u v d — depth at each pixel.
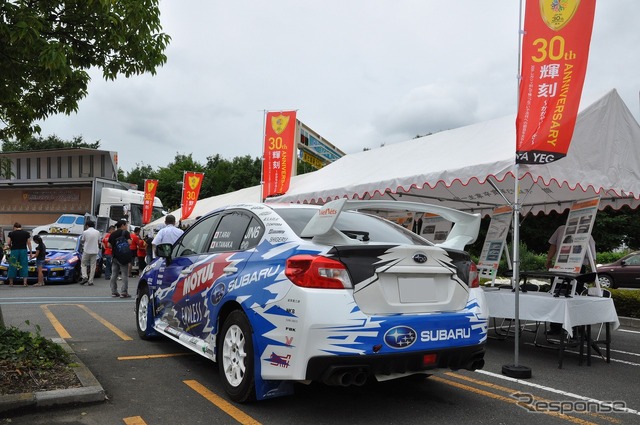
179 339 5.18
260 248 4.20
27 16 4.21
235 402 4.15
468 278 4.06
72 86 5.23
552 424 3.88
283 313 3.59
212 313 4.47
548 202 9.49
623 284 17.91
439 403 4.29
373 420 3.84
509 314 6.12
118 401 4.16
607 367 5.77
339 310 3.45
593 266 7.00
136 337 6.73
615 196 8.27
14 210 23.30
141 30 5.21
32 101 5.39
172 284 5.57
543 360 6.09
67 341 6.43
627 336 7.95
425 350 3.62
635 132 6.94
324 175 10.42
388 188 7.61
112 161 22.53
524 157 5.39
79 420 3.72
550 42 5.29
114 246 11.53
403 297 3.69
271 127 12.02
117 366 5.25
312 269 3.53
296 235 4.01
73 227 20.31
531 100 5.36
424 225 9.09
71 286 14.27
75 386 4.18
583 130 6.45
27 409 3.82
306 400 4.27
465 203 9.90
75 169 22.78
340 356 3.38
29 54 4.32
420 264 3.79
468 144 7.65
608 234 26.50
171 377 4.88
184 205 18.00
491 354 6.40
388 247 3.70
